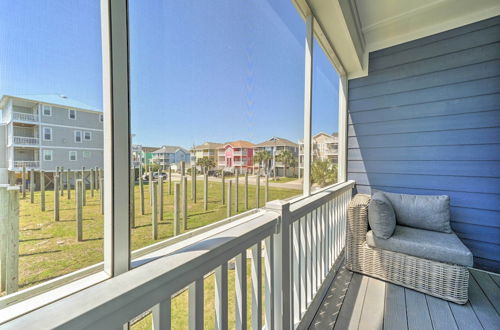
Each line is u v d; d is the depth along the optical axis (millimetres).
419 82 2590
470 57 2309
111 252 532
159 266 583
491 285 1979
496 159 2215
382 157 2840
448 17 2346
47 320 388
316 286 1718
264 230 991
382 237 1999
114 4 537
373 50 2863
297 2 1545
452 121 2416
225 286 776
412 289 1877
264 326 1213
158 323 572
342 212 2609
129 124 575
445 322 1523
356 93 2998
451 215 2434
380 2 2125
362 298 1790
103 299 450
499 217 2209
